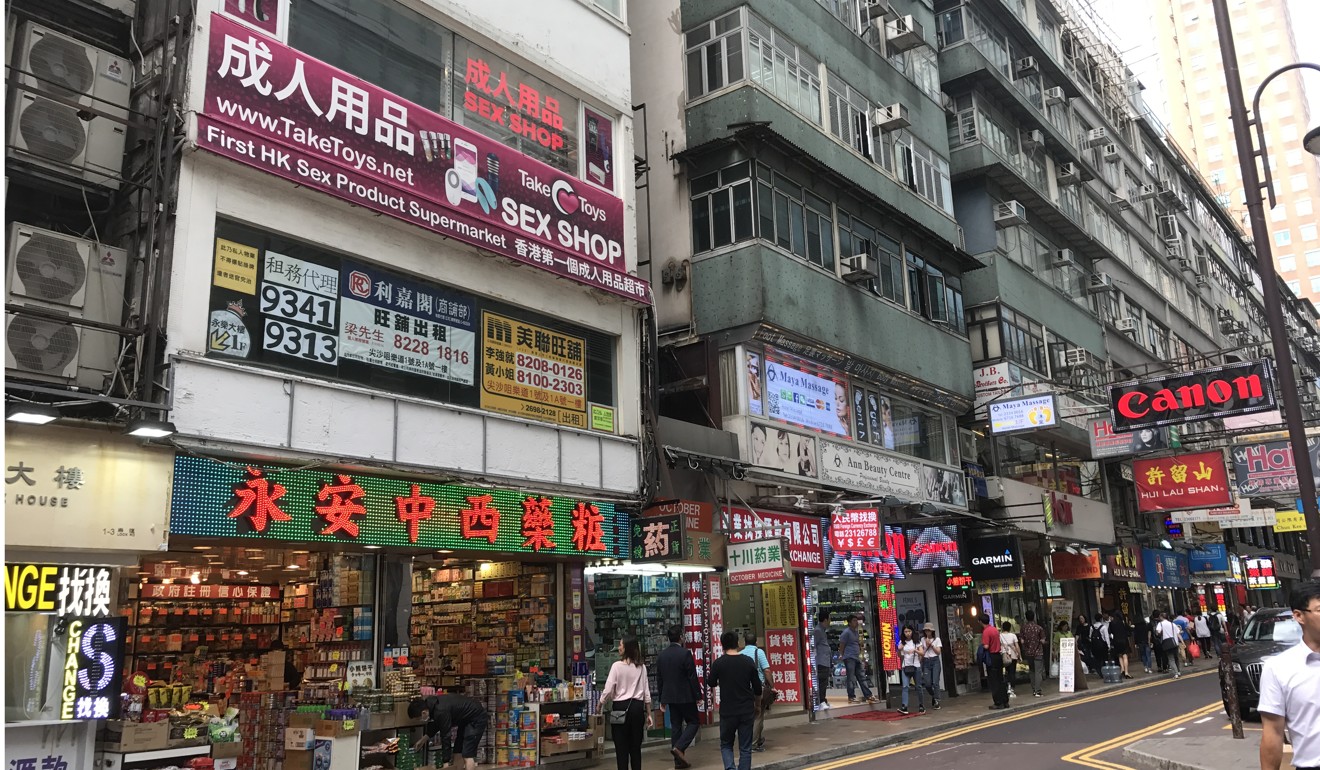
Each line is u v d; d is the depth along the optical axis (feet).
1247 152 34.76
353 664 35.63
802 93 61.98
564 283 43.57
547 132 44.75
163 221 29.60
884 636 63.82
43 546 25.89
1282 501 117.19
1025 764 35.73
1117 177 119.85
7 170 28.76
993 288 80.07
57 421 26.71
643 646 47.34
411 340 37.32
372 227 36.17
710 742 46.75
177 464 29.32
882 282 66.13
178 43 30.89
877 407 64.49
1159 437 75.66
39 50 29.91
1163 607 118.21
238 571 43.42
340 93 34.99
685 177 57.93
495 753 39.04
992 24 91.91
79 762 26.04
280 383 32.07
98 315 29.35
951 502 69.62
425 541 35.81
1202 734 39.24
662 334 56.29
